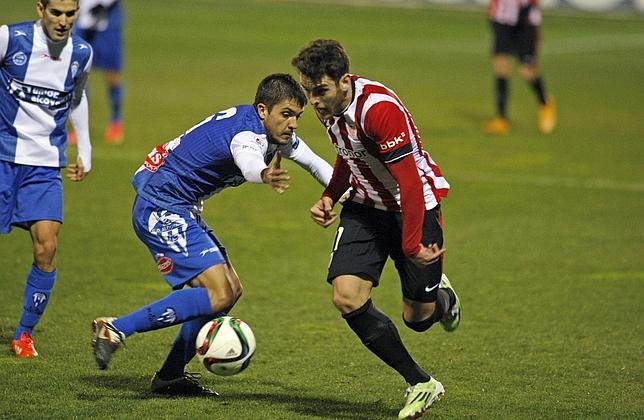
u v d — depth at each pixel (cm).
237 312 2202
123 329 1507
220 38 8588
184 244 1559
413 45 8662
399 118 1457
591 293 2416
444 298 1695
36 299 1808
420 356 1919
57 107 1817
